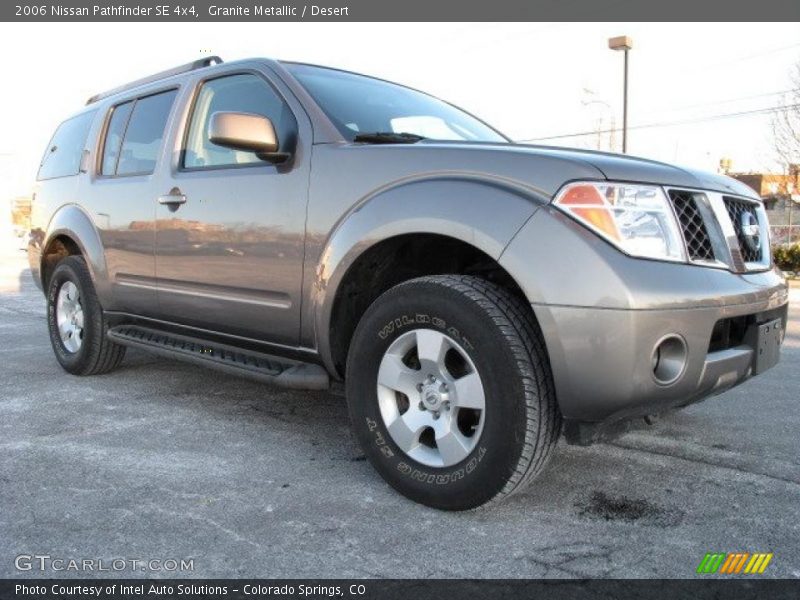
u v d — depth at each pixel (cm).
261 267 331
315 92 347
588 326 236
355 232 288
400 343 279
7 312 873
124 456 329
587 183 246
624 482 303
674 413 409
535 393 247
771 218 3222
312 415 402
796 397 450
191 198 370
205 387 465
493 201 254
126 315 445
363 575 225
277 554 237
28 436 358
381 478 305
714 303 251
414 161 284
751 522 265
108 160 468
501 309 252
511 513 270
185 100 404
